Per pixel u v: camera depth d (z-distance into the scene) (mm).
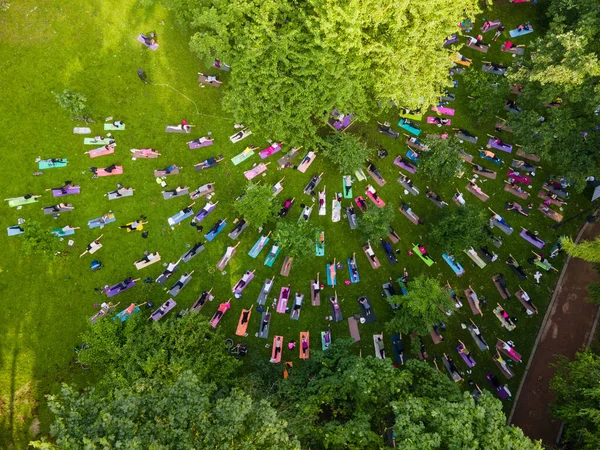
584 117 41562
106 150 42219
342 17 31312
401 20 32219
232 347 39562
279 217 41406
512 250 43594
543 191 45094
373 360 31609
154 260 40812
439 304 37719
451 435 25094
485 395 27062
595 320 42219
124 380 29781
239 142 43656
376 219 39688
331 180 43719
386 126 44906
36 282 39625
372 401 30781
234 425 24453
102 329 33250
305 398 31172
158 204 41875
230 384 33594
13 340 38688
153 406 25641
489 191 44906
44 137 41844
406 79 35062
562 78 35438
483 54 48438
